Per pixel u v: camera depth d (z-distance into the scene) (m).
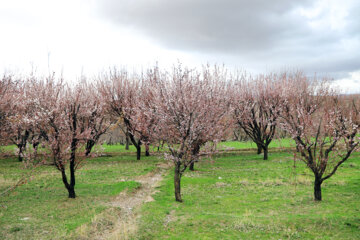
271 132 35.09
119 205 16.98
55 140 17.41
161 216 14.60
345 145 17.33
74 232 12.62
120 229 13.08
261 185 21.81
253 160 35.31
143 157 39.50
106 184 22.31
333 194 18.17
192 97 18.47
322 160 16.83
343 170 25.75
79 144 19.50
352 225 12.26
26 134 33.00
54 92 22.62
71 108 20.11
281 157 35.84
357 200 16.58
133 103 34.84
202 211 15.44
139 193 20.06
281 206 16.11
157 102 20.20
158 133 21.05
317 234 11.67
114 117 39.00
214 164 33.28
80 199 18.17
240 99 38.09
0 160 34.97
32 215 15.05
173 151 19.09
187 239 11.72
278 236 11.66
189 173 27.45
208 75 25.94
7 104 28.23
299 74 39.62
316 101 31.89
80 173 27.09
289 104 29.03
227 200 17.88
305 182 21.88
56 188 21.25
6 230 12.92
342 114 23.98
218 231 12.43
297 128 18.66
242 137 60.66
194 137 18.94
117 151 47.25
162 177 25.95
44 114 17.59
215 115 24.30
